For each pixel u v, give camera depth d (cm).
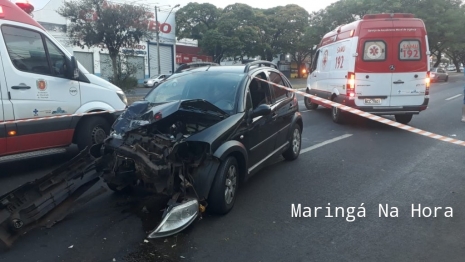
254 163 547
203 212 466
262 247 390
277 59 5562
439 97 2011
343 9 4094
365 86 1038
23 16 625
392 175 627
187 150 445
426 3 3706
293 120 689
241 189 557
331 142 875
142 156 434
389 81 1030
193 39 4803
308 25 4966
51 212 440
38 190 453
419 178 612
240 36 4422
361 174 632
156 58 4203
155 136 453
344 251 383
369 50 1027
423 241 406
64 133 665
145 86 3516
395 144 856
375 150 798
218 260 364
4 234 396
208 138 445
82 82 696
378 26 1019
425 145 846
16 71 601
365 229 433
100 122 721
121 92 776
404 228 436
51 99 644
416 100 1038
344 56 1094
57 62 665
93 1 2419
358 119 1225
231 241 402
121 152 452
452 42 3912
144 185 458
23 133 606
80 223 441
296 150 721
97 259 365
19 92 602
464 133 995
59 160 715
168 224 405
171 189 429
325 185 578
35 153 631
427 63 1028
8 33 597
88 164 486
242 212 476
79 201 461
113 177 470
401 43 1019
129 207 486
